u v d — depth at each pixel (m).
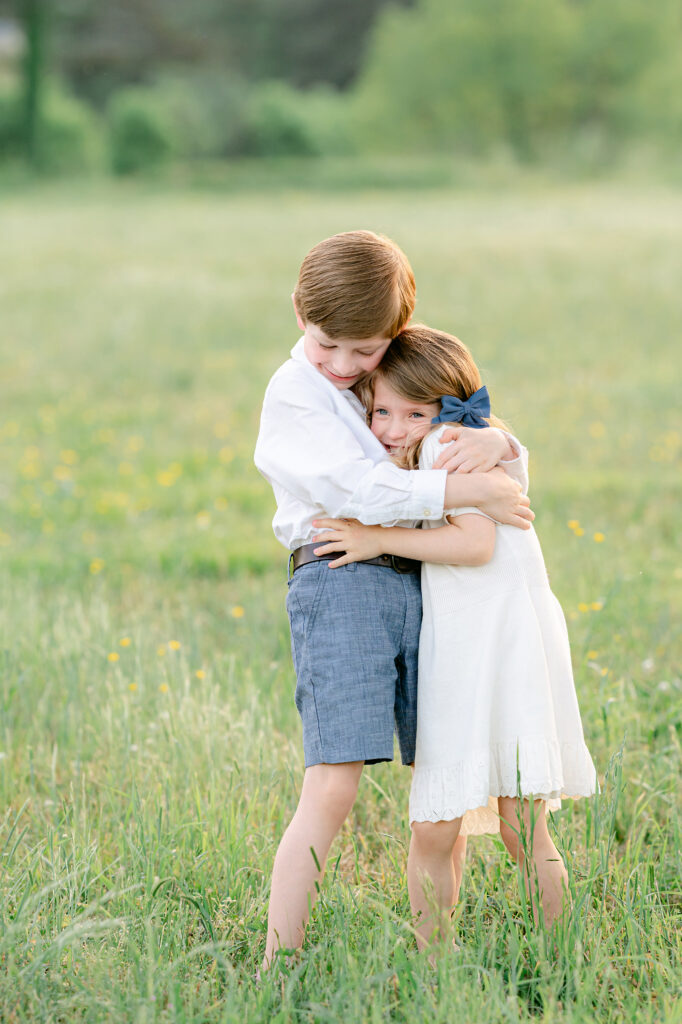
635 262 24.84
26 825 4.62
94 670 5.99
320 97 79.50
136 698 5.61
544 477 10.16
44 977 3.50
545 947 3.60
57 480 10.54
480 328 18.31
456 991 3.24
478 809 4.07
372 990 3.35
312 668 3.73
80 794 4.96
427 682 3.74
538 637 3.74
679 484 9.83
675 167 61.41
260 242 31.52
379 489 3.68
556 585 7.18
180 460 11.41
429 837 3.75
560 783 3.66
